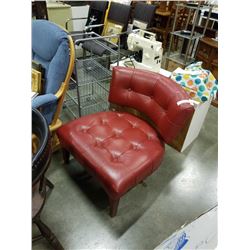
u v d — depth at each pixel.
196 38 2.85
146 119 1.63
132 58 2.06
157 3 3.62
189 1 3.04
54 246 1.17
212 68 2.81
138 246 1.28
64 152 1.63
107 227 1.35
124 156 1.26
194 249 0.69
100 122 1.49
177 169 1.81
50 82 1.50
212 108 2.61
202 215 0.60
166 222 1.41
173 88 1.39
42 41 1.49
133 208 1.48
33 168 0.64
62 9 3.15
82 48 2.44
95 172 1.21
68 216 1.39
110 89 1.59
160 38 3.63
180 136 1.89
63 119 2.14
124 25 2.71
